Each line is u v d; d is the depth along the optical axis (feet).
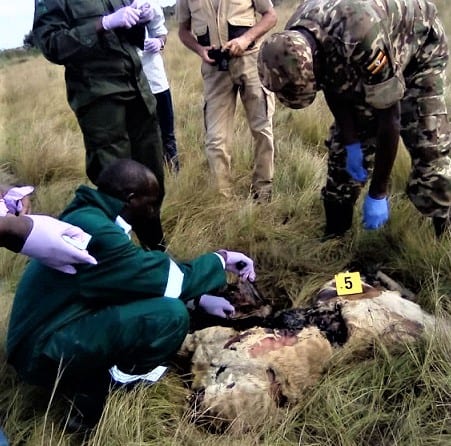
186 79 29.94
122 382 8.39
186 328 8.41
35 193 15.66
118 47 11.29
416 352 8.79
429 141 10.46
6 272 11.71
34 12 11.31
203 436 8.01
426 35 9.93
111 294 8.25
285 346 8.64
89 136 11.76
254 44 13.83
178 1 14.38
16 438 8.00
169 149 17.24
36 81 36.29
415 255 11.15
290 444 7.80
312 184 14.44
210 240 12.60
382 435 8.06
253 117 14.17
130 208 8.70
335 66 9.07
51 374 8.14
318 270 11.62
